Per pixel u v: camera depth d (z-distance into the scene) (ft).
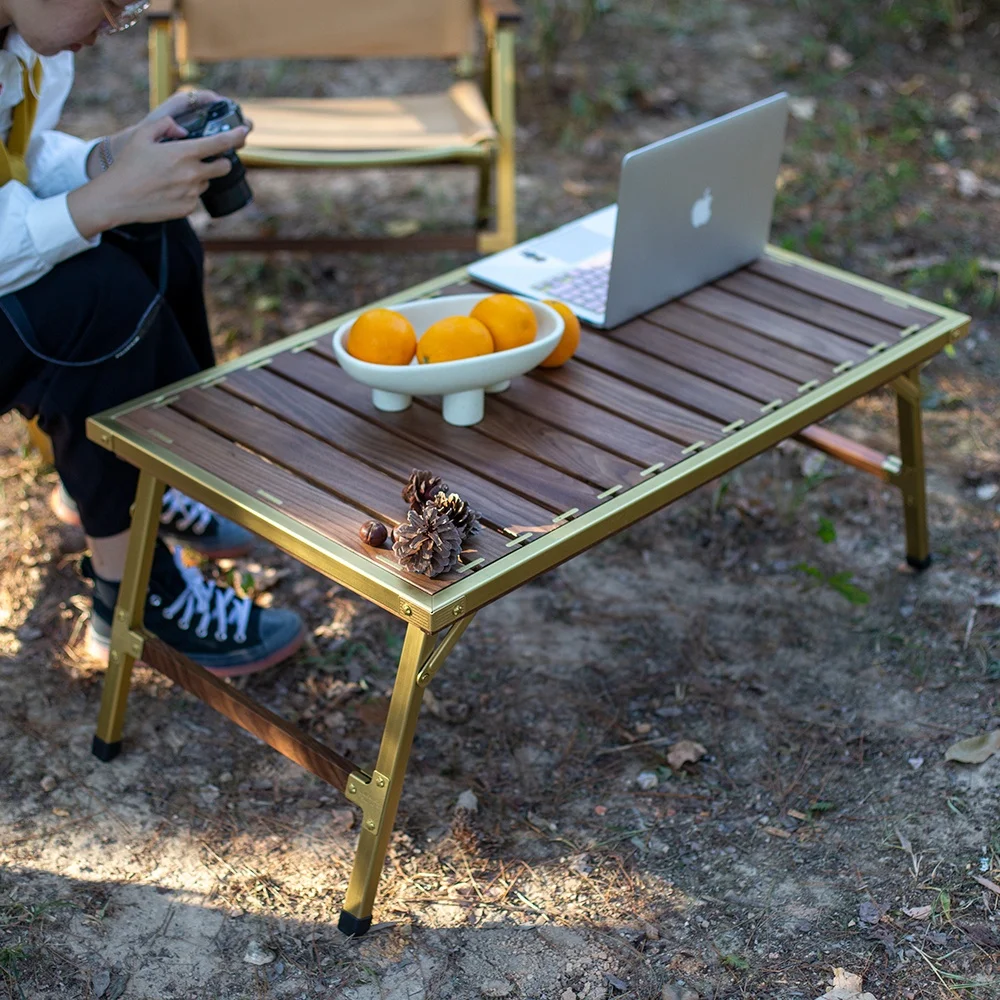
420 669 5.21
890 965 5.69
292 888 6.13
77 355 6.25
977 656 7.53
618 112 13.98
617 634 7.76
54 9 5.91
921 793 6.62
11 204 6.06
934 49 15.60
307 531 5.33
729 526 8.66
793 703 7.25
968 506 8.82
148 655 6.45
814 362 6.73
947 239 11.90
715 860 6.29
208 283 11.01
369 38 10.69
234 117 6.52
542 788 6.72
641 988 5.64
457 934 5.89
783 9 16.29
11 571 8.09
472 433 6.04
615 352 6.75
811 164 13.03
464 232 11.85
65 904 6.01
